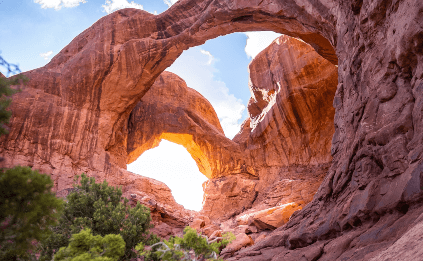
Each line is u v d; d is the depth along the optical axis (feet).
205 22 78.48
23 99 75.41
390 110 35.29
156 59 86.12
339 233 38.19
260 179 111.24
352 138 43.14
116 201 52.01
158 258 40.22
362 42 43.52
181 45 85.10
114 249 32.40
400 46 33.71
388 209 30.12
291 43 101.71
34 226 22.88
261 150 114.62
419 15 31.01
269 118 109.29
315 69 96.07
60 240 42.93
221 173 115.03
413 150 29.55
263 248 53.67
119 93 86.58
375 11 39.11
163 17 88.74
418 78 32.19
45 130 75.20
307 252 39.73
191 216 85.56
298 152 103.91
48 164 72.59
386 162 32.83
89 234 32.42
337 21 53.52
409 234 19.75
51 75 82.17
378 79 38.11
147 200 76.02
